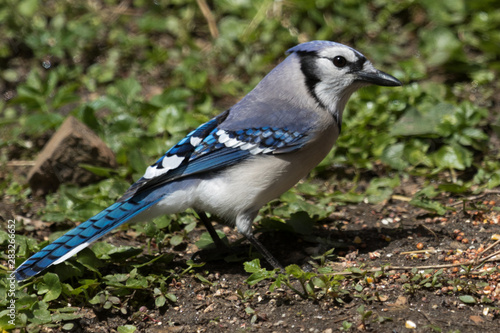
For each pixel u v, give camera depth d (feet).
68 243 25.90
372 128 40.37
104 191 35.06
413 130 38.06
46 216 33.01
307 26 51.52
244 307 25.68
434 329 23.35
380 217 32.89
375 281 26.53
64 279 26.35
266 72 48.60
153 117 42.32
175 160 27.37
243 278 27.78
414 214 32.83
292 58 29.19
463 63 46.62
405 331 23.53
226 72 49.42
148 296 26.48
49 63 50.60
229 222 29.07
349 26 50.85
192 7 53.42
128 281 26.00
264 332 24.17
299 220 30.71
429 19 51.37
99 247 28.45
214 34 51.67
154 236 29.58
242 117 28.40
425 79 46.83
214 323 25.05
